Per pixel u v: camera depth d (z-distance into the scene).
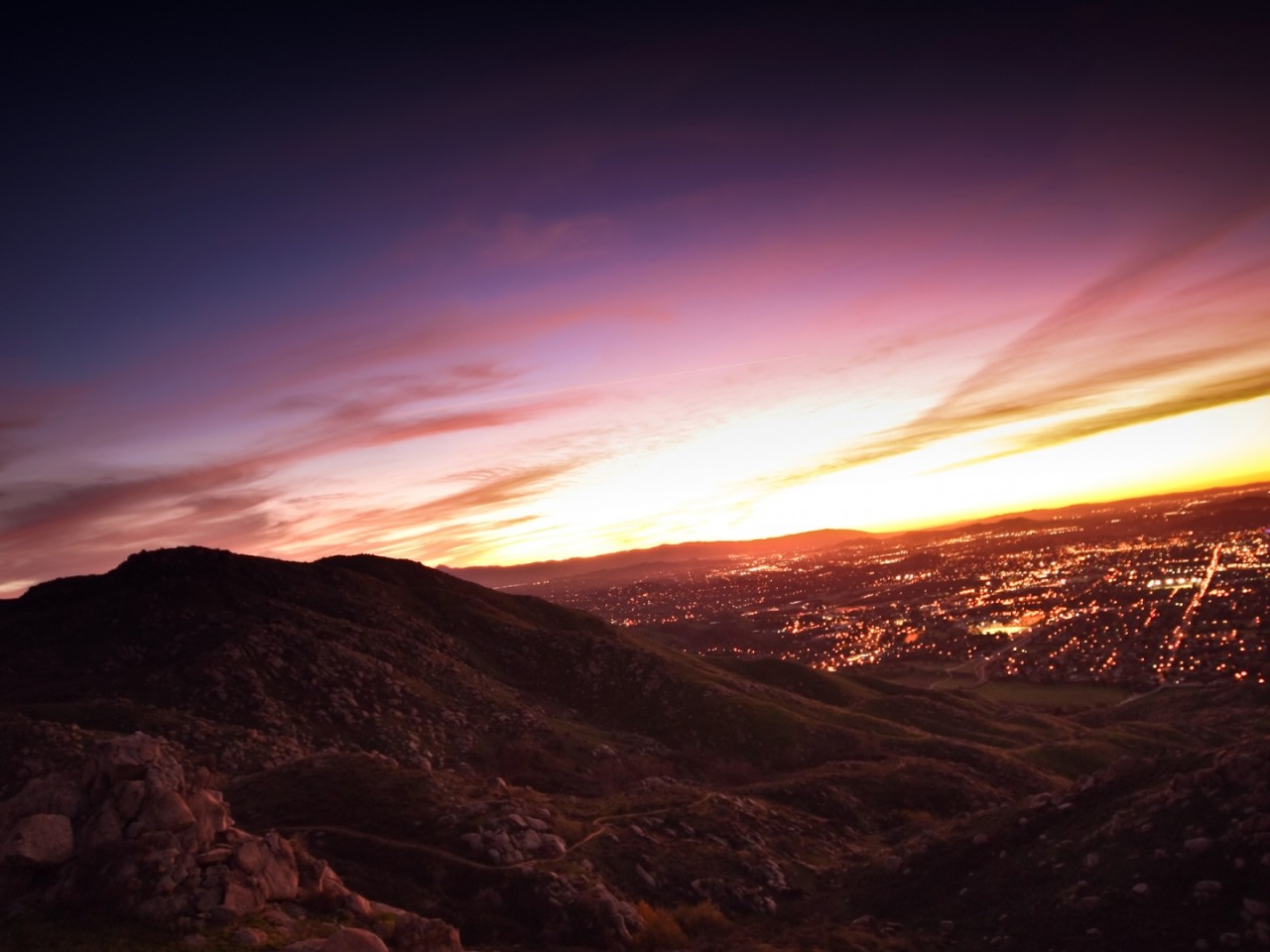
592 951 33.09
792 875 45.34
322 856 38.81
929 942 32.25
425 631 111.31
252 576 111.25
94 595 102.88
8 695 75.00
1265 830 28.56
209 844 24.36
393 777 47.50
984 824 40.31
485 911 35.31
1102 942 27.78
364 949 20.69
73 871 22.61
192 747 61.72
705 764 84.94
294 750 65.69
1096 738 103.75
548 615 145.25
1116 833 32.84
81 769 25.69
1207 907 27.11
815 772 75.38
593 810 51.38
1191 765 35.75
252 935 21.20
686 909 38.81
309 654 85.31
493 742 79.25
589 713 100.38
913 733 106.38
